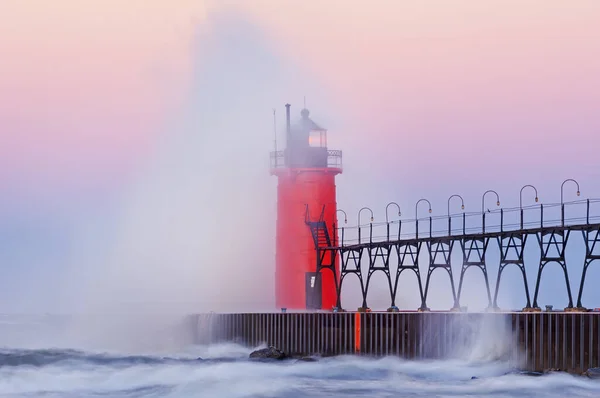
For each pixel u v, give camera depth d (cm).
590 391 16525
